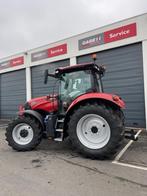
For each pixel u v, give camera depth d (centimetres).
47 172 379
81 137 464
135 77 814
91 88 521
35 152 516
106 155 442
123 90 848
